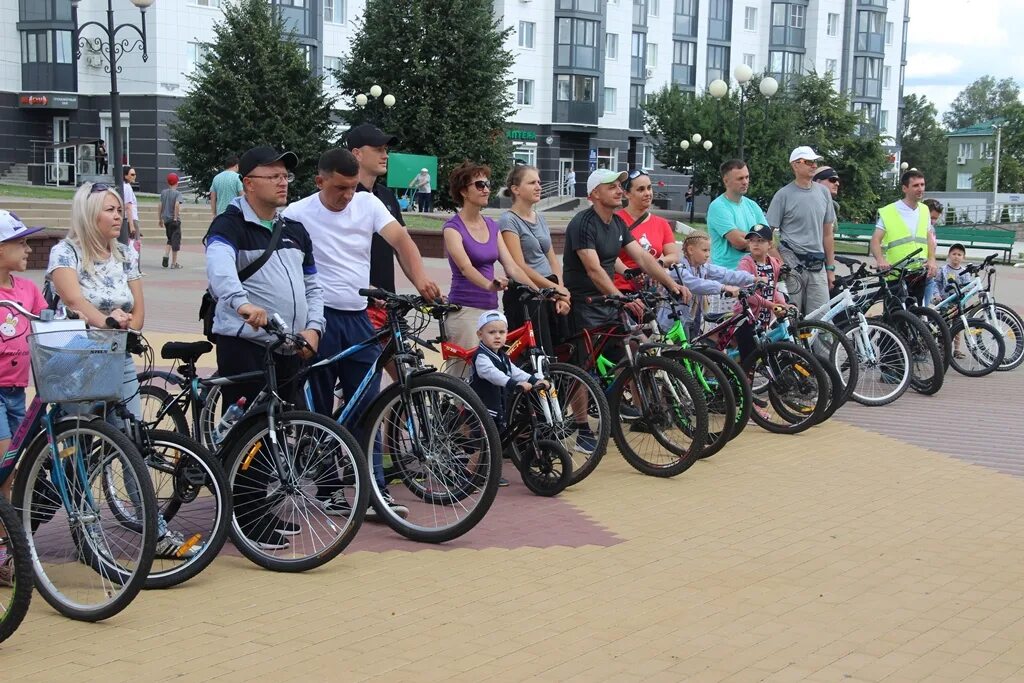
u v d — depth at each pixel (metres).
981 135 106.94
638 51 63.41
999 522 6.50
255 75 37.31
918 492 7.18
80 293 5.37
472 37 39.03
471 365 6.93
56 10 46.88
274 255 5.68
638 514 6.54
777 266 9.52
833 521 6.45
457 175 7.29
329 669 4.21
